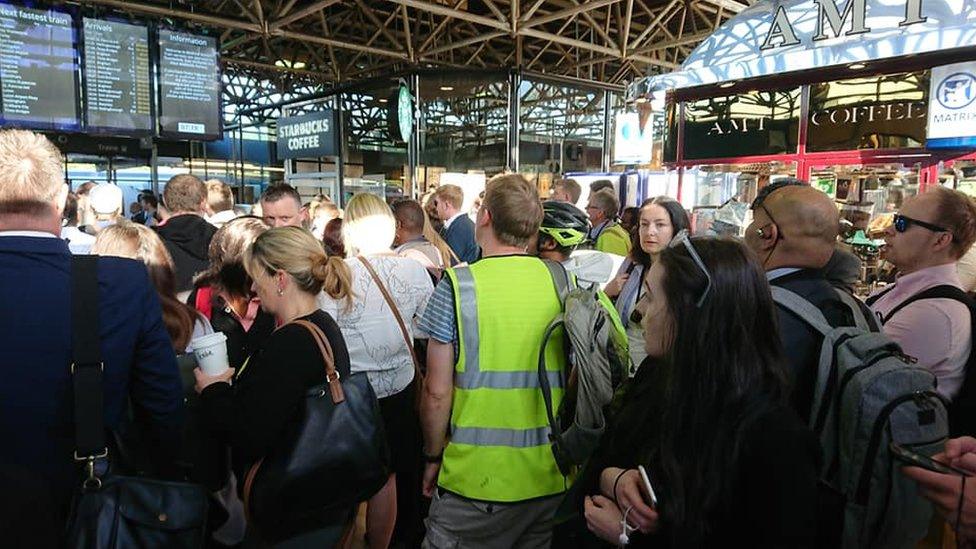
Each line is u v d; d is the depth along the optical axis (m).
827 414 1.07
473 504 1.50
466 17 8.66
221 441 1.41
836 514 1.04
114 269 1.23
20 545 0.65
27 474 0.69
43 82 6.05
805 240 1.24
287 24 9.41
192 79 7.06
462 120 9.41
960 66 3.37
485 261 1.57
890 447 0.92
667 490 0.88
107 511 1.08
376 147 10.34
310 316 1.53
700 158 4.75
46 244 1.16
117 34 6.51
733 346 0.86
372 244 2.16
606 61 12.88
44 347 1.11
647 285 0.99
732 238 0.94
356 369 1.96
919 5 3.45
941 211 1.54
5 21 5.81
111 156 7.05
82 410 1.13
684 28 12.02
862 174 3.91
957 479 0.82
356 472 1.40
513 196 1.56
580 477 1.15
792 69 3.92
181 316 1.76
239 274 2.05
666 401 0.91
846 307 1.25
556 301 1.54
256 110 12.53
